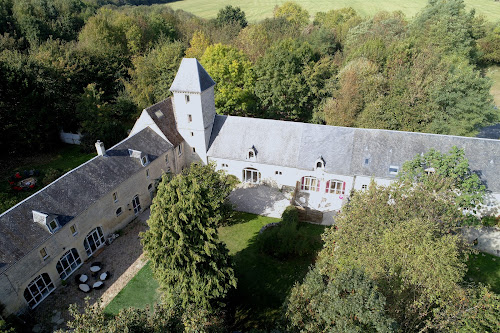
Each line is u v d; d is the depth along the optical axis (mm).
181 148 50562
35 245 29781
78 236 34625
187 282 26188
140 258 37000
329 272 25750
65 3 95750
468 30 72562
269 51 72562
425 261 20078
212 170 39844
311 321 19797
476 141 41812
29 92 55844
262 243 37594
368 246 23047
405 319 20875
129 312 18547
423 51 63562
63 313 30672
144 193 44406
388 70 64250
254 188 49312
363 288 18234
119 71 74125
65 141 64125
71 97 64062
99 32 80000
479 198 33250
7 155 58375
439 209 27000
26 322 29406
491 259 35844
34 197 31938
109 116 64312
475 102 49812
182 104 46750
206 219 26562
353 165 43906
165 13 104312
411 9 113000
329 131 46219
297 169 46312
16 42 76625
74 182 35312
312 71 65125
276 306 31641
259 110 70125
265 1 136375
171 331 19891
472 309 19469
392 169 42656
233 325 29641
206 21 111938
